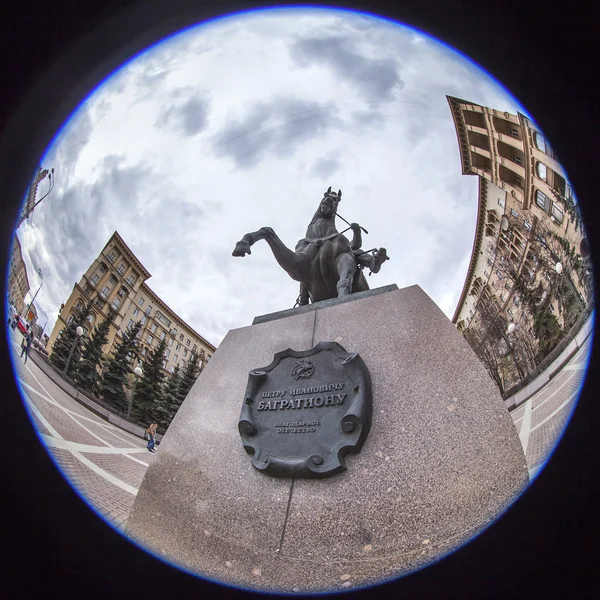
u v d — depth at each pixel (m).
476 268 27.23
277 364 2.67
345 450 2.11
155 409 26.52
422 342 2.43
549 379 17.97
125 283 30.00
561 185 15.71
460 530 1.79
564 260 17.25
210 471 2.47
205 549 2.19
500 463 1.87
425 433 2.07
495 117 15.05
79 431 11.77
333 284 3.90
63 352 22.14
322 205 4.33
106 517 3.79
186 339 35.88
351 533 1.91
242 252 3.29
